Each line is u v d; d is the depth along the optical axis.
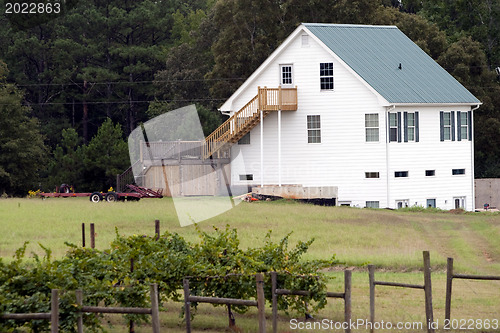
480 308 43.75
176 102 160.50
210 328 38.66
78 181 139.62
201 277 38.19
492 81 155.38
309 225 77.94
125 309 31.95
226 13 150.25
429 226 82.62
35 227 75.25
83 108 187.25
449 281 38.34
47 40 186.88
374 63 113.44
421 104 109.00
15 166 141.25
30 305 32.78
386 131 107.75
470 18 174.88
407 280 52.66
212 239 40.75
